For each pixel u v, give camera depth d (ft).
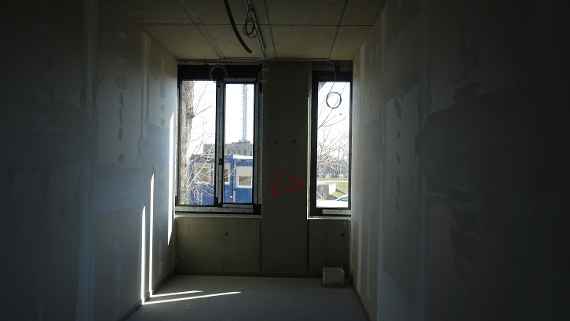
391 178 8.88
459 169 5.10
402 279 7.84
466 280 4.85
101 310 9.18
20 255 6.14
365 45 12.84
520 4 3.67
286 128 15.57
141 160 11.66
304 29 12.05
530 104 3.50
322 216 15.99
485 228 4.36
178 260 15.67
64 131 7.36
